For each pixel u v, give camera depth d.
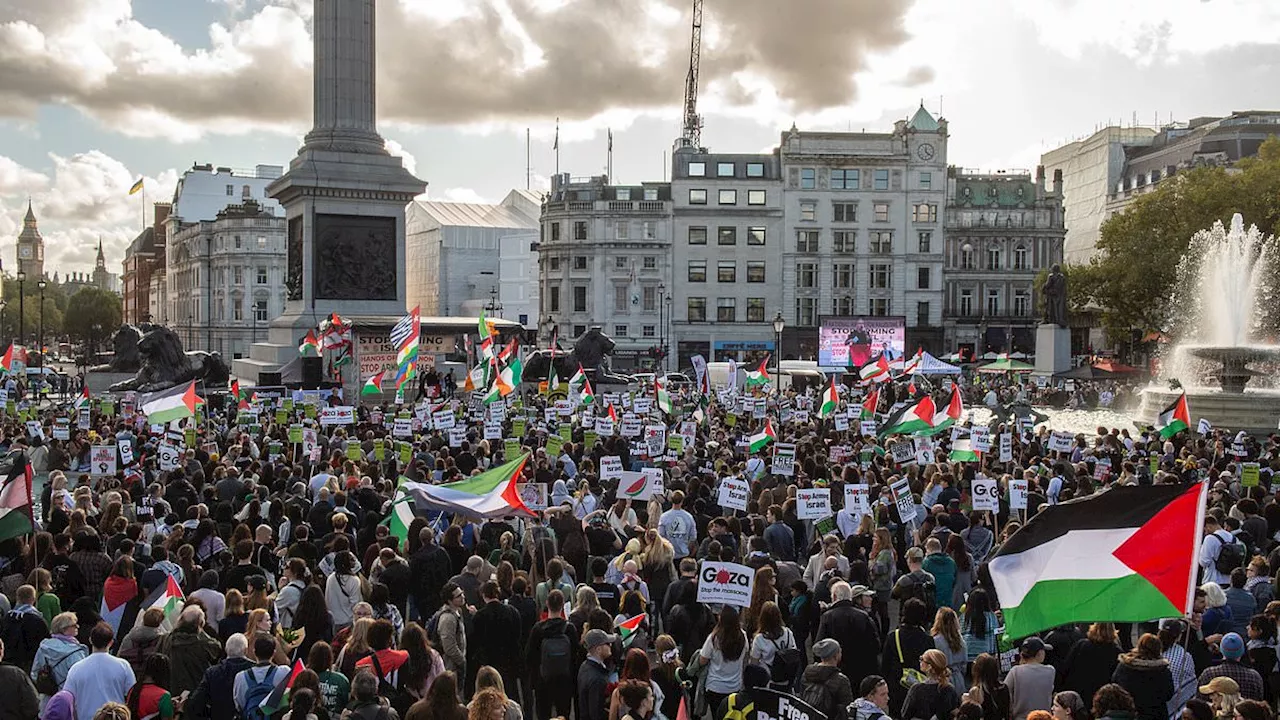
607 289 131.88
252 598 15.33
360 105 72.38
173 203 192.75
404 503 20.22
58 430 35.62
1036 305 134.00
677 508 20.88
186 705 12.66
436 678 11.27
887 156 131.75
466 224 179.38
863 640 14.63
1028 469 27.22
